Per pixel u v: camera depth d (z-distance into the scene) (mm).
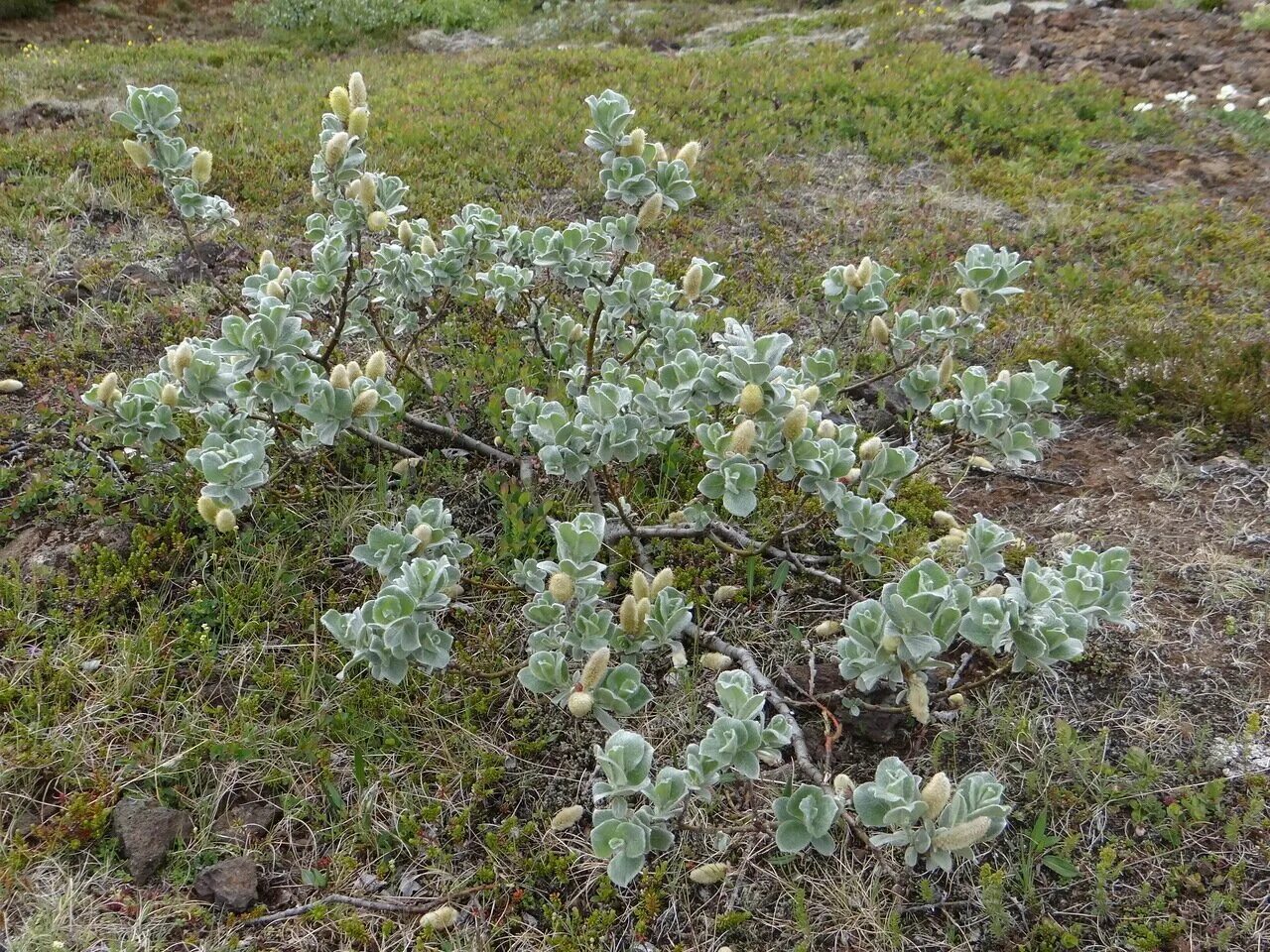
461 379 4055
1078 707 2889
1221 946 2277
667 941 2412
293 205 6031
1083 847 2531
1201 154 7422
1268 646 3029
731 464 2564
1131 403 4223
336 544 3363
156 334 4559
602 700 2311
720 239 5883
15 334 4426
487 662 2969
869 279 3545
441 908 2365
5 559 3248
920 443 4078
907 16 11398
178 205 3520
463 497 3650
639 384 3092
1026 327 4949
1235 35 10125
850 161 7242
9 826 2473
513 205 6215
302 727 2781
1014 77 8633
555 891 2521
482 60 10141
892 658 2307
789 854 2510
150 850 2459
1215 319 4941
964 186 6777
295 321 2984
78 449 3732
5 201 5590
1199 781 2656
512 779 2762
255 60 11391
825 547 3477
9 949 2199
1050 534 3590
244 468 2824
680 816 2535
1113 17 10852
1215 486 3746
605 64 9633
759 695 2219
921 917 2438
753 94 8477
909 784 2043
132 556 3170
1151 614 3178
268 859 2543
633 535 3232
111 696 2771
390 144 7070
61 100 8453
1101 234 6000
